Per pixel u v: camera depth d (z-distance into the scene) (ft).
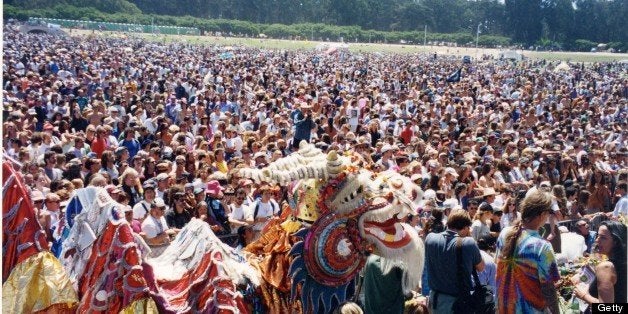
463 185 46.19
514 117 105.81
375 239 22.45
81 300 19.81
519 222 21.20
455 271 23.68
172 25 489.67
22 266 19.53
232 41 457.68
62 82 105.81
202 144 56.39
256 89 125.90
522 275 20.57
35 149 51.83
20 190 19.88
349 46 492.95
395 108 98.07
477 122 92.38
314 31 537.24
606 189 54.19
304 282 22.18
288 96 110.73
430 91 134.62
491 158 57.82
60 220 28.99
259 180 22.24
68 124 66.03
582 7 470.39
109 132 57.47
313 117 76.79
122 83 122.01
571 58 398.83
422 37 552.00
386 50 474.08
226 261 21.27
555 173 59.93
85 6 443.73
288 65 209.46
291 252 22.22
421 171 49.21
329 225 22.22
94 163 44.21
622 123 93.81
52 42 265.75
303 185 22.80
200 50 305.53
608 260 22.44
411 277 22.62
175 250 22.16
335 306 22.53
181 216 37.24
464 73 239.71
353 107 89.35
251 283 21.85
